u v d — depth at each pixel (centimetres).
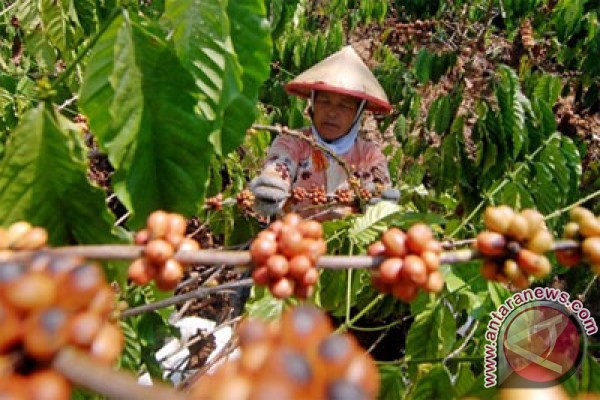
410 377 252
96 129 155
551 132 395
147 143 159
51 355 75
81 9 324
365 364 71
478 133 436
